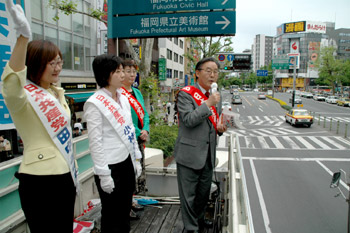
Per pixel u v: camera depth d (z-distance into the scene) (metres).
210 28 5.91
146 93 7.80
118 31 6.23
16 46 1.28
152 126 8.64
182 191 2.38
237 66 16.59
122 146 2.09
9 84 1.31
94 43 13.07
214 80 2.37
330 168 11.17
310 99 58.16
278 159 12.68
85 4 12.24
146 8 6.07
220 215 2.83
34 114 1.50
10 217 2.11
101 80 2.06
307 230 6.17
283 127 23.39
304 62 90.88
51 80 1.58
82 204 2.97
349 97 52.56
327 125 24.42
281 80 94.94
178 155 2.36
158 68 26.89
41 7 9.77
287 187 8.86
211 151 2.37
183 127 2.37
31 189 1.52
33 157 1.51
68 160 1.64
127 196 2.21
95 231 2.55
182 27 6.00
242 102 49.84
